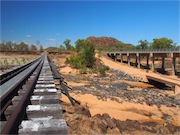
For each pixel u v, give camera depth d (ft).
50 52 344.49
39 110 14.79
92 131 27.76
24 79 32.48
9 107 17.17
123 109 65.72
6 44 366.63
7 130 9.31
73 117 28.55
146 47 389.39
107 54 330.34
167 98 84.48
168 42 355.97
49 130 11.55
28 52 348.18
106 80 138.82
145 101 76.84
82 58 209.56
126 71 194.18
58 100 18.39
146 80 146.41
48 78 35.06
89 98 75.97
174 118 58.95
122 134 34.65
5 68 151.74
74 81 124.06
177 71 216.74
